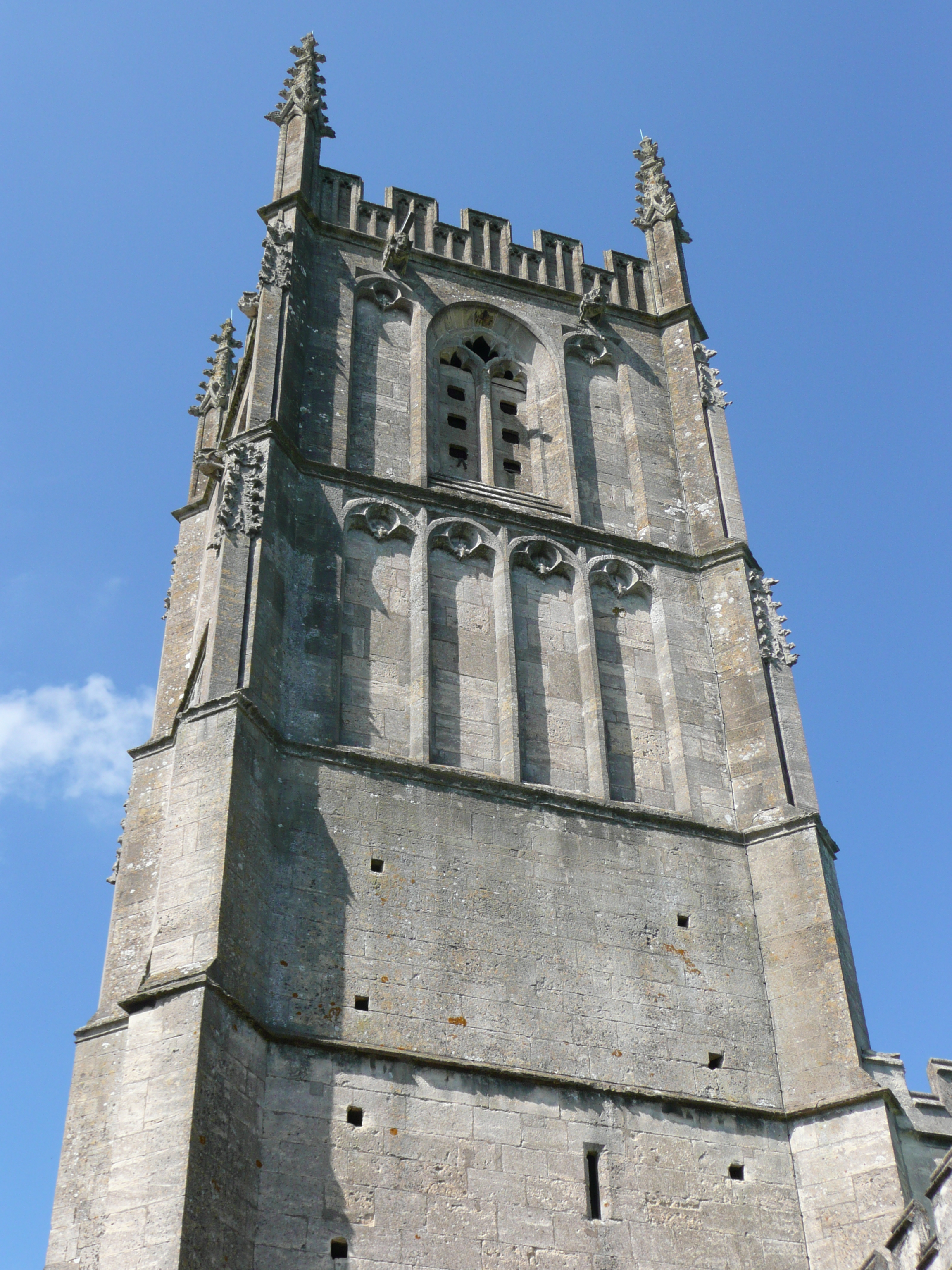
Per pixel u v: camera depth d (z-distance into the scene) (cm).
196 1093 2486
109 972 3266
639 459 4162
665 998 3103
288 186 4366
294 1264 2517
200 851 2852
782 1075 3075
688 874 3312
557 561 3803
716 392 4347
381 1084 2764
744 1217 2861
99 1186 2928
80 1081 3086
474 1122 2786
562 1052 2947
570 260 4666
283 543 3488
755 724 3600
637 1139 2886
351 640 3462
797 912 3269
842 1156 2922
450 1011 2917
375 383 4041
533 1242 2694
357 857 3050
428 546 3678
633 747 3566
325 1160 2644
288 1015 2791
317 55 4803
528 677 3581
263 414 3697
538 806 3288
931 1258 2327
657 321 4562
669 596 3850
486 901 3094
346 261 4266
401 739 3356
